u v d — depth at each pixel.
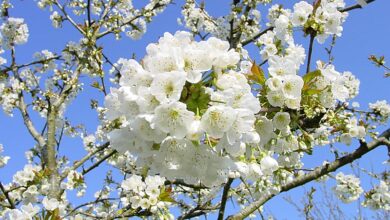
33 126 7.57
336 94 2.65
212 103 1.91
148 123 1.83
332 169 4.27
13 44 8.33
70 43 8.27
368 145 4.18
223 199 4.29
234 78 1.97
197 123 1.81
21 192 7.02
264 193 4.42
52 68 9.09
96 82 7.04
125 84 1.87
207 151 1.92
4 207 6.66
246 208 4.38
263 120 2.48
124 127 1.93
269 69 2.52
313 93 2.61
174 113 1.79
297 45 3.38
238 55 2.00
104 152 8.67
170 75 1.77
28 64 8.41
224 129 1.83
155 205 5.23
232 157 2.20
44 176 6.68
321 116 2.75
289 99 2.51
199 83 1.93
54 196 6.39
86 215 6.46
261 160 2.75
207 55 1.96
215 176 1.98
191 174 1.95
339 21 3.36
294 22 3.41
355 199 6.67
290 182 4.33
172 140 1.89
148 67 1.89
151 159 1.97
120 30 8.34
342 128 4.89
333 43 5.57
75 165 6.95
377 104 6.32
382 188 6.51
